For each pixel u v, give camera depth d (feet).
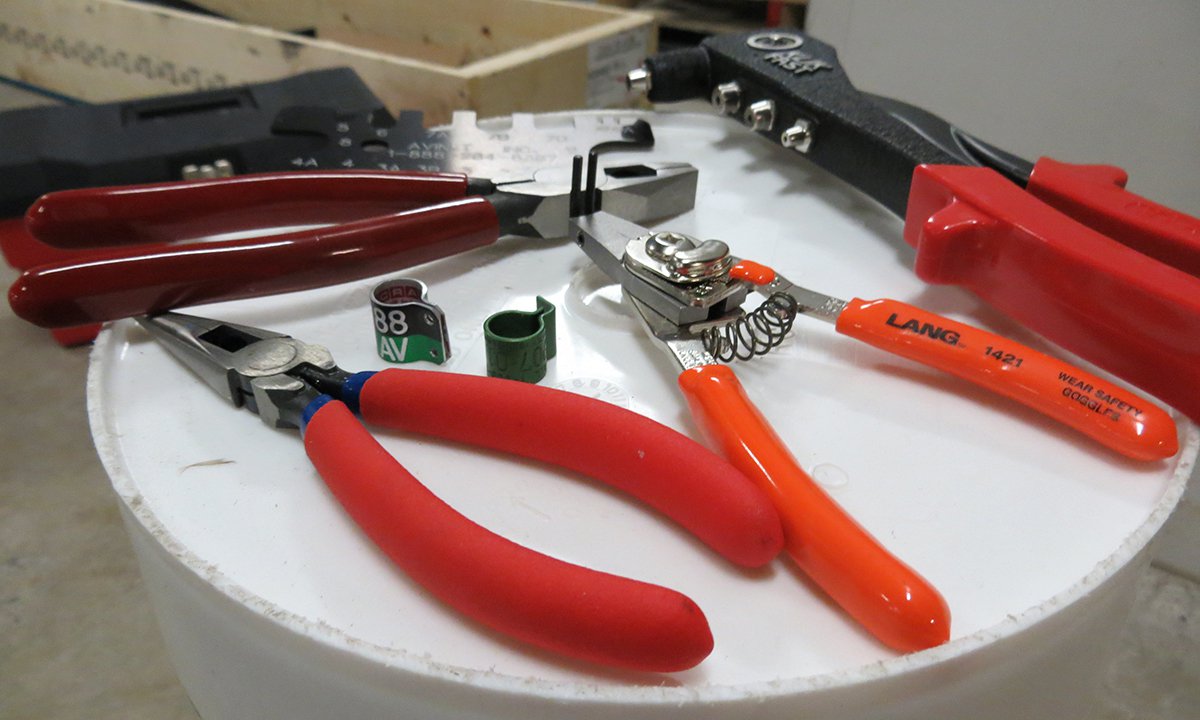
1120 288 1.43
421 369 1.52
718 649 1.08
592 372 1.54
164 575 1.24
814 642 1.09
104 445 1.36
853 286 1.83
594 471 1.26
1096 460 1.36
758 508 1.09
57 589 2.56
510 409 1.28
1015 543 1.22
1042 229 1.55
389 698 1.07
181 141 2.78
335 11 5.09
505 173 2.06
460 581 1.03
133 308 1.53
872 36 2.94
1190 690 2.42
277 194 1.80
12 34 5.09
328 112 2.64
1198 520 2.67
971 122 2.90
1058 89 2.68
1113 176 1.81
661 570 1.18
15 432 3.05
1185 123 2.51
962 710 1.11
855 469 1.34
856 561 1.04
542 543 1.21
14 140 2.83
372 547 1.21
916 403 1.48
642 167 2.04
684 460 1.16
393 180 1.85
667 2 5.37
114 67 4.67
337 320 1.68
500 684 0.99
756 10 5.20
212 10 5.33
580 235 1.74
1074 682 1.27
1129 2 2.44
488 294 1.75
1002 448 1.38
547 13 4.30
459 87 3.16
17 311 1.46
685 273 1.50
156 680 2.32
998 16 2.67
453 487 1.30
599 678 1.04
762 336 1.63
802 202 2.16
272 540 1.22
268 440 1.39
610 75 3.75
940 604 1.01
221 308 1.70
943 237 1.64
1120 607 1.26
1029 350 1.43
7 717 2.23
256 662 1.17
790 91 2.12
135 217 1.71
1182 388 1.41
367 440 1.22
